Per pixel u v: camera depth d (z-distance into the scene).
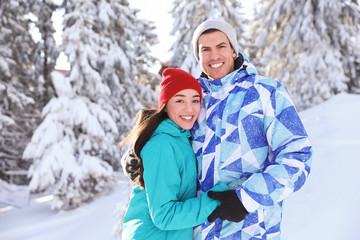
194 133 1.78
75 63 12.48
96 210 11.09
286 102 1.54
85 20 12.82
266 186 1.39
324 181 5.64
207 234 1.60
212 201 1.47
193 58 11.95
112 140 13.45
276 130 1.52
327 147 7.19
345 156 6.33
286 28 14.35
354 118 8.77
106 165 12.43
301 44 14.05
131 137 1.84
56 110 11.93
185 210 1.46
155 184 1.52
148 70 17.14
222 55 1.75
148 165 1.55
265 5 15.74
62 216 11.51
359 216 4.22
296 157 1.45
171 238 1.60
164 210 1.48
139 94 16.34
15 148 16.89
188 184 1.65
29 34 17.22
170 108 1.71
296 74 14.07
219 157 1.62
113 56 13.79
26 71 17.50
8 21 15.73
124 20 15.11
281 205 1.61
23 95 14.95
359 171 5.51
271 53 14.98
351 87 14.71
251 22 18.22
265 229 1.55
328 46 13.77
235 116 1.62
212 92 1.78
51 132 11.71
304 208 5.02
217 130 1.66
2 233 10.78
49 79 16.17
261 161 1.59
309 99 13.85
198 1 13.02
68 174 11.55
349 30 14.02
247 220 1.55
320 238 4.13
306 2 13.77
